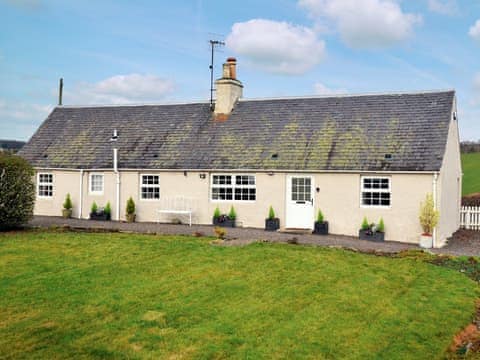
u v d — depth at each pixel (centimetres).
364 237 2256
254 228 2509
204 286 1315
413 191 2227
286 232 2372
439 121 2381
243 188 2561
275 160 2505
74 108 3394
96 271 1422
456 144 2689
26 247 1733
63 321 1040
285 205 2470
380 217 2284
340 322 1117
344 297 1285
